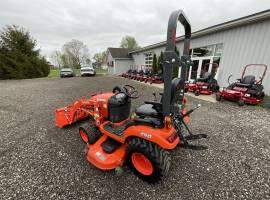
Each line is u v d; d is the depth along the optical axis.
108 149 2.23
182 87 2.38
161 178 1.97
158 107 2.06
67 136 3.32
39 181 2.12
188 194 1.92
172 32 1.58
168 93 1.80
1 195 1.90
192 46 10.30
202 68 9.71
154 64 14.75
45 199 1.85
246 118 4.38
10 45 17.47
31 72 18.55
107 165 2.09
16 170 2.33
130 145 2.05
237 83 6.22
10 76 16.47
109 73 28.27
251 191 1.98
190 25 2.19
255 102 5.53
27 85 10.96
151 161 1.90
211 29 8.25
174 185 2.06
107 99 2.81
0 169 2.34
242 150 2.85
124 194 1.92
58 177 2.19
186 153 2.74
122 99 2.76
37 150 2.83
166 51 1.66
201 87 7.56
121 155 2.21
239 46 7.31
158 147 1.95
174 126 2.18
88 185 2.05
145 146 1.92
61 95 7.37
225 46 8.01
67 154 2.71
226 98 6.42
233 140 3.19
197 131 3.56
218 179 2.16
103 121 2.93
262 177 2.21
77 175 2.22
